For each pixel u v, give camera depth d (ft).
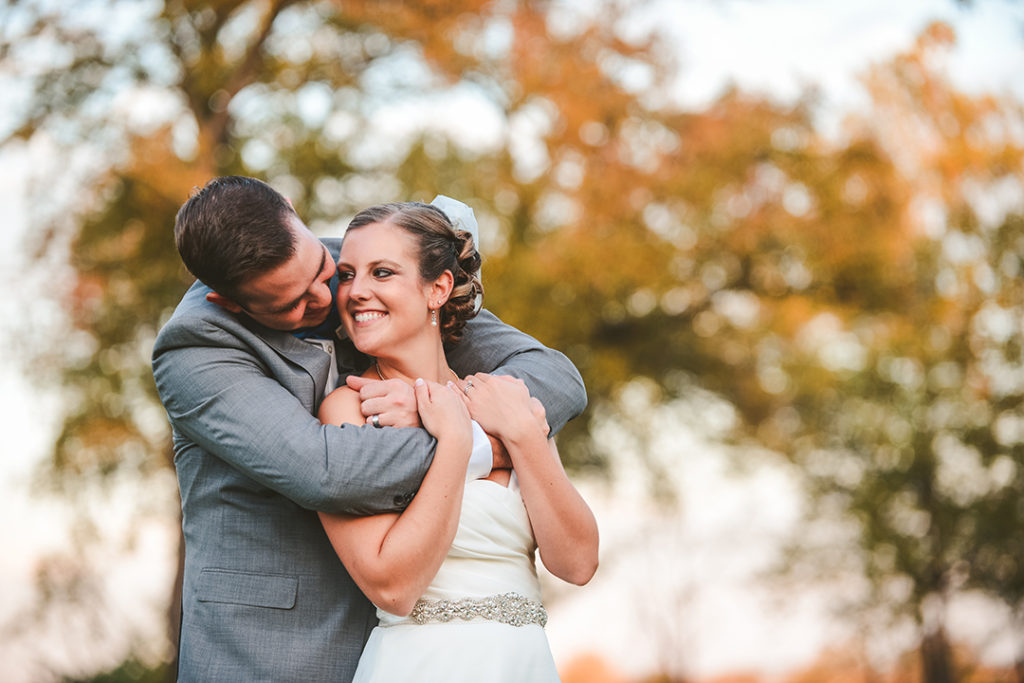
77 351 34.09
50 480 34.91
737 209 44.11
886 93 41.63
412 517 6.21
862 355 45.37
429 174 35.45
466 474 6.65
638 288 42.60
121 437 34.78
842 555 44.80
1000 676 44.32
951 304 42.75
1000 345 41.37
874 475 43.32
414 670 6.41
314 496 6.10
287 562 6.72
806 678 51.55
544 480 6.82
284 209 6.46
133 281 33.27
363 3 34.37
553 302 41.16
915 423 42.47
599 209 40.57
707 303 46.44
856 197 43.78
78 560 35.37
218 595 6.68
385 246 6.76
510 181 38.34
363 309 6.79
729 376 49.57
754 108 43.45
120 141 31.89
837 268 44.55
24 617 35.12
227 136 34.88
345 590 6.80
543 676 6.73
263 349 6.68
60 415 34.60
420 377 6.99
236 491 6.76
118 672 35.78
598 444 47.14
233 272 6.25
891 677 47.29
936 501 42.22
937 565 42.32
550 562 6.90
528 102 37.68
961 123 41.16
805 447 46.60
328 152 34.24
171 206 32.71
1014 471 41.19
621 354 45.42
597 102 38.63
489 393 6.99
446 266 7.02
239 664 6.56
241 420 6.34
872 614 44.32
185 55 34.12
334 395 6.79
